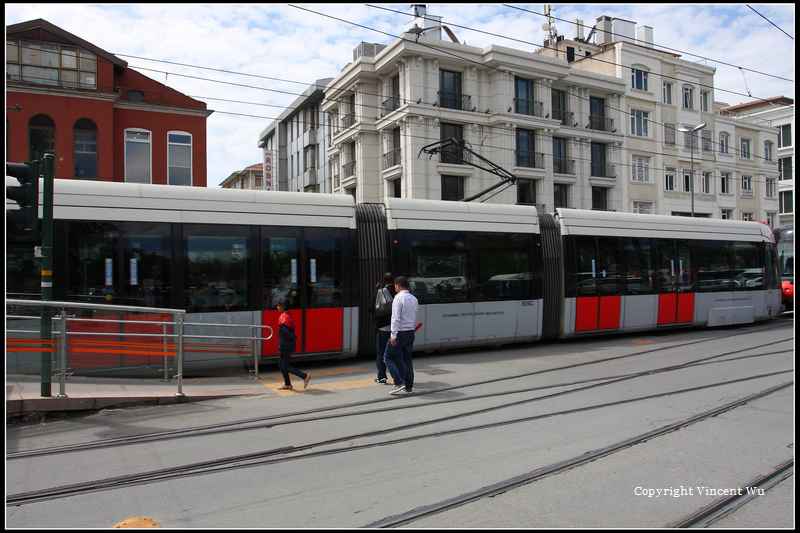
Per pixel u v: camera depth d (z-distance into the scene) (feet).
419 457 17.76
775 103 173.17
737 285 53.72
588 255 44.68
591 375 31.24
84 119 70.79
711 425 21.15
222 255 31.83
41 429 21.07
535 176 103.55
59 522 13.16
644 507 13.83
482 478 15.84
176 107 77.77
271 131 165.37
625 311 46.11
